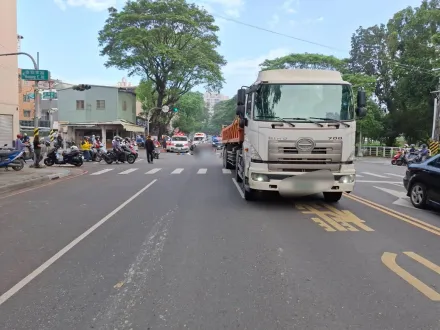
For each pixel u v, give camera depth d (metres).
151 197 11.05
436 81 36.06
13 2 23.62
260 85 8.98
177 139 44.81
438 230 7.29
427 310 3.91
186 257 5.57
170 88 51.81
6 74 23.31
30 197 11.06
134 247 6.07
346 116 8.88
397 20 45.50
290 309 3.92
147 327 3.56
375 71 50.47
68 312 3.86
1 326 3.58
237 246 6.12
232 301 4.11
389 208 9.59
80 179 15.76
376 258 5.55
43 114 53.34
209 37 49.91
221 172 18.84
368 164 29.39
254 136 8.90
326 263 5.32
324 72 9.20
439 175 9.00
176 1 46.38
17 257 5.58
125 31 44.16
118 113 48.84
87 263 5.31
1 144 23.09
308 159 8.67
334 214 8.70
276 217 8.32
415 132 46.38
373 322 3.66
